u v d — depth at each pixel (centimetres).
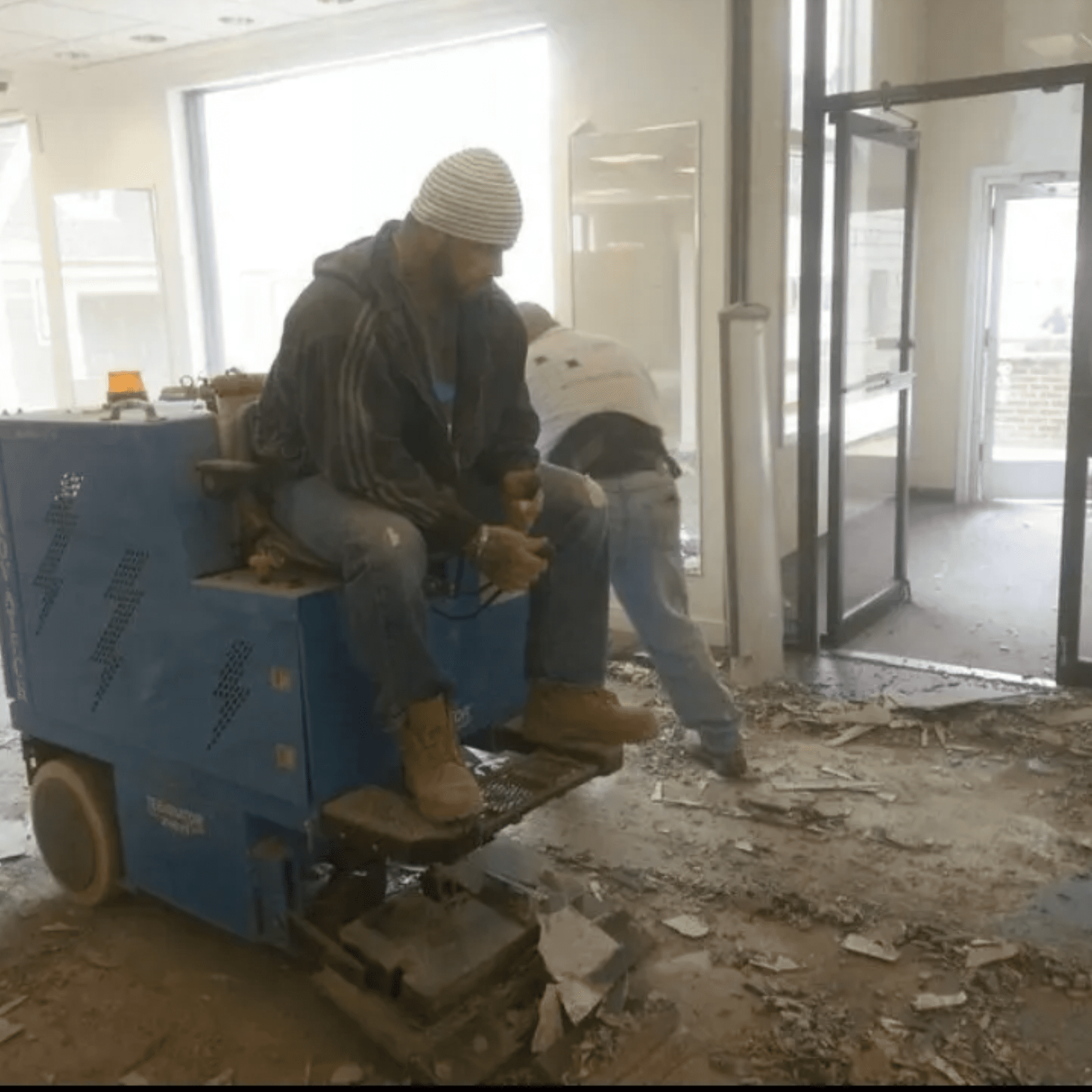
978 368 735
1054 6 446
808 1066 213
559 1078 209
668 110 438
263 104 604
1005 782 339
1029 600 537
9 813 335
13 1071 218
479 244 207
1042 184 695
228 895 243
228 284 634
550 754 246
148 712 246
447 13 489
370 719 225
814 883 282
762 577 414
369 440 205
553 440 319
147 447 229
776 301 455
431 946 219
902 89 411
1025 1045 218
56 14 512
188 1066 219
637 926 256
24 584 271
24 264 849
